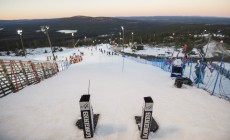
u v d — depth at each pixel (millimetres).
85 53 50844
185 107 6777
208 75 18484
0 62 9156
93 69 18688
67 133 4887
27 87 9867
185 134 4863
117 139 4594
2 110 6363
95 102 7098
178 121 5578
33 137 4750
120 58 37000
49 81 11805
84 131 4535
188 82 10367
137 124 5285
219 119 5855
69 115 5930
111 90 8875
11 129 5129
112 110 6305
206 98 8125
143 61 32938
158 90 9094
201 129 5145
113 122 5434
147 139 4582
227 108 6914
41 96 7949
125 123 5359
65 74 15438
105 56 41312
